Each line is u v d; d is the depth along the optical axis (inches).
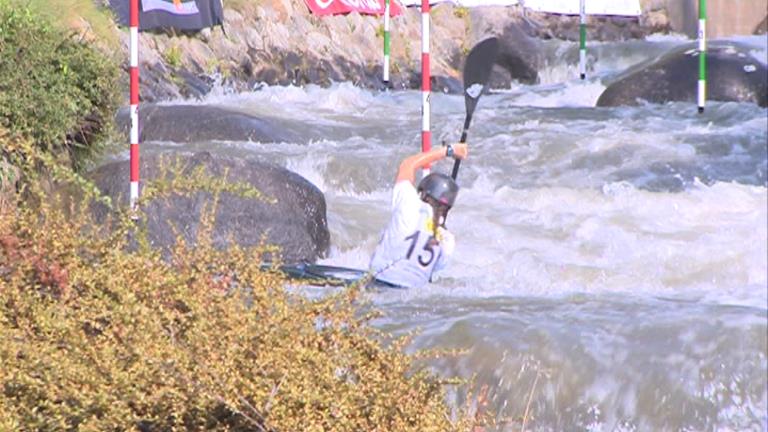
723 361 984.9
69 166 1494.8
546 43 3806.6
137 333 705.6
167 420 699.4
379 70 3329.2
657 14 4623.5
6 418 674.8
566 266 1509.6
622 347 1005.2
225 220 1473.9
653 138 2144.4
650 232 1681.8
